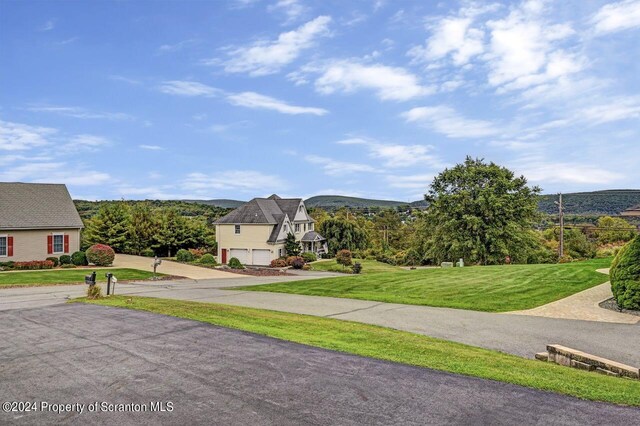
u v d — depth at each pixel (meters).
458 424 4.75
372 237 73.19
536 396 5.62
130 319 10.63
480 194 39.03
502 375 6.52
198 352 7.56
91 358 7.18
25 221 31.42
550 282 18.16
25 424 4.70
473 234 39.69
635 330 10.89
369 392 5.71
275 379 6.18
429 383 6.09
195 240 49.03
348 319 12.27
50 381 6.07
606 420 4.87
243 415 4.94
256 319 11.15
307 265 42.78
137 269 31.05
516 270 22.45
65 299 15.86
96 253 31.41
